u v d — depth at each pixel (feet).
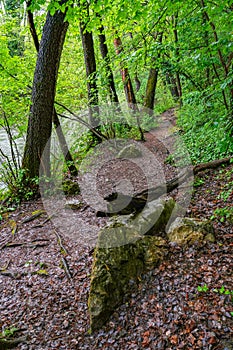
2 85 22.62
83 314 11.28
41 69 22.75
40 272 14.14
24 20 31.27
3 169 23.79
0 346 10.10
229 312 9.27
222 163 19.61
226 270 11.02
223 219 14.30
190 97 16.48
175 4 15.89
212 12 14.14
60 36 22.45
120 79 33.78
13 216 20.85
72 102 29.89
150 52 17.94
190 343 8.76
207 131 16.71
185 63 18.15
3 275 14.42
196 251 12.33
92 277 11.15
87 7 17.15
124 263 11.60
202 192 17.78
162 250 12.57
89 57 30.42
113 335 10.01
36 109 23.29
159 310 10.28
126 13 16.96
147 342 9.33
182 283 11.00
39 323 11.24
